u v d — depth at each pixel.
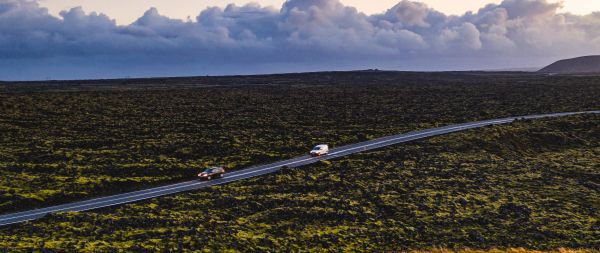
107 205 65.75
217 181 77.06
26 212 63.31
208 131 120.19
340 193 69.94
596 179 79.06
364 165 85.19
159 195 70.06
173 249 47.50
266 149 99.31
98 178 77.50
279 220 58.81
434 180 76.31
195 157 93.44
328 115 148.75
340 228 55.81
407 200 66.25
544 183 75.75
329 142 105.12
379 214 61.31
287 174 79.69
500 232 55.12
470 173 80.62
